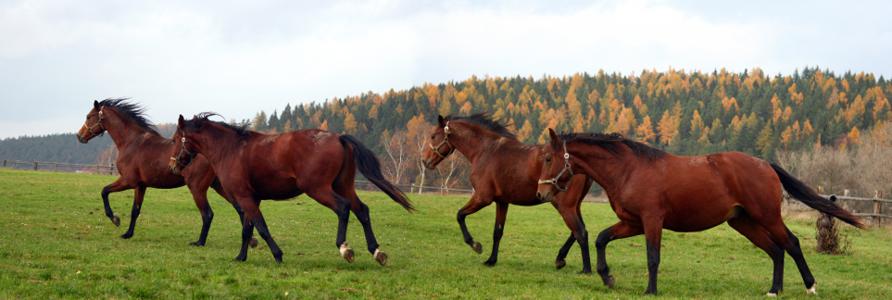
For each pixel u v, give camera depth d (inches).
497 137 493.7
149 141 582.2
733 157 377.1
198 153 502.0
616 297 364.8
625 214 386.3
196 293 325.1
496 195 484.1
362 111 5211.6
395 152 3307.1
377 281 382.9
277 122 5826.8
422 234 756.6
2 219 647.8
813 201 383.6
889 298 405.4
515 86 6919.3
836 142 4111.7
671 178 371.2
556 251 647.1
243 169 444.5
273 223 778.2
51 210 770.8
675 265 569.9
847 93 5600.4
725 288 432.5
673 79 6973.4
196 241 580.4
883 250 728.3
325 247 584.7
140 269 376.5
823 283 463.8
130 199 959.6
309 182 430.0
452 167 2610.7
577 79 7007.9
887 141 2511.1
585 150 390.6
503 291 373.4
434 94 5890.8
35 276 343.3
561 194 466.9
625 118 5231.3
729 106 5502.0
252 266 422.6
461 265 498.0
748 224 392.8
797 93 5733.3
